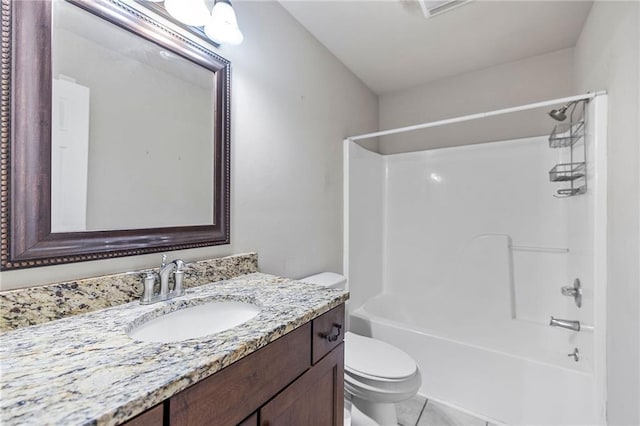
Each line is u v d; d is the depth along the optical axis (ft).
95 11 2.81
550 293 6.61
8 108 2.28
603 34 4.41
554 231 6.60
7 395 1.47
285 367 2.48
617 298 3.85
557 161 6.57
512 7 5.14
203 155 3.82
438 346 5.72
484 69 7.55
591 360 4.49
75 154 2.67
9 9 2.30
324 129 6.38
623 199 3.68
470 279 7.44
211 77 3.91
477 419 5.22
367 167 8.01
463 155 7.71
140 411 1.49
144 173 3.21
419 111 8.50
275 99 4.98
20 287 2.35
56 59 2.56
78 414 1.34
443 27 5.74
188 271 3.50
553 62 6.78
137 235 3.10
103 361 1.82
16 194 2.31
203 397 1.82
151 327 2.72
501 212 7.20
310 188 5.89
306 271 5.77
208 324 3.14
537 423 4.78
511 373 5.03
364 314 6.92
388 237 8.82
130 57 3.10
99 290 2.74
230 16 3.57
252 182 4.54
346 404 4.67
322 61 6.29
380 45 6.36
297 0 4.98
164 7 3.39
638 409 3.26
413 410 5.48
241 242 4.35
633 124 3.38
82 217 2.71
